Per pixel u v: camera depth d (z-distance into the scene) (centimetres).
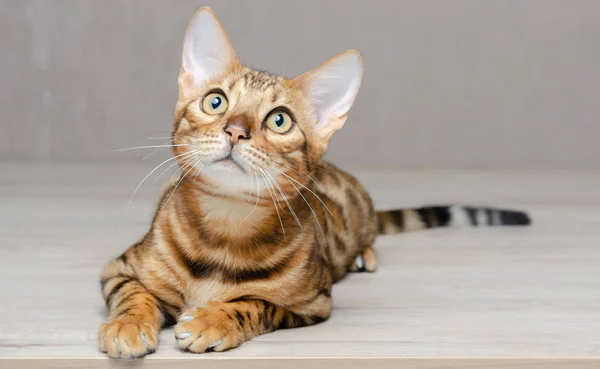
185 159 80
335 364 77
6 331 81
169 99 180
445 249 110
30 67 179
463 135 186
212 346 77
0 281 94
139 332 76
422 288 95
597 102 185
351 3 179
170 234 81
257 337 80
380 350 79
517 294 94
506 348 80
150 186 151
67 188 146
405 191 150
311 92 85
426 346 80
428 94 184
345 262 98
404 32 181
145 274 81
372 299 92
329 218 96
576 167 188
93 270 98
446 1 180
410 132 186
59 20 177
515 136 187
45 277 95
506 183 163
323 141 85
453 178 169
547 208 136
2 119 181
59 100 180
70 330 82
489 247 112
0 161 181
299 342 80
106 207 129
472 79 184
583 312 89
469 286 96
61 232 113
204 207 80
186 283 81
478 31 182
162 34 177
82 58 179
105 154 183
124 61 179
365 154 186
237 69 84
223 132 79
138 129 181
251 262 81
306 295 82
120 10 177
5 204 129
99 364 76
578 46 183
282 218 81
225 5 178
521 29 182
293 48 180
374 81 183
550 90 185
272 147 81
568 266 104
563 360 79
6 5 176
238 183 79
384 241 114
